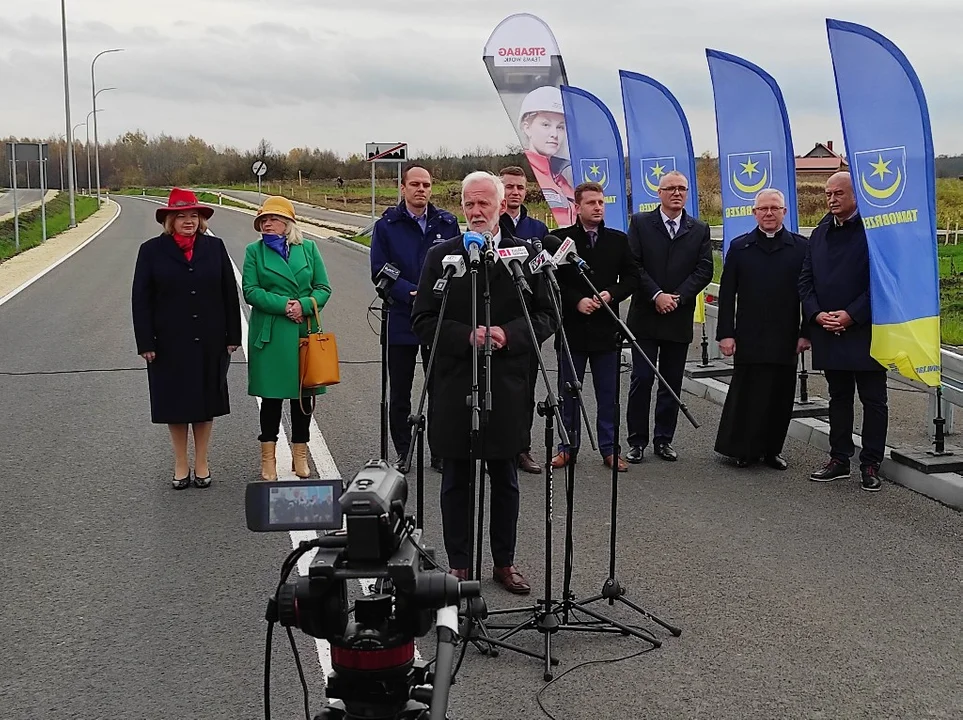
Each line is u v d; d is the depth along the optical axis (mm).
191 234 6531
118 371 10852
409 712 2656
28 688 3996
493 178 4754
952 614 4695
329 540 2508
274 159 86188
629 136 11188
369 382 10422
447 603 2428
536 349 4129
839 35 6648
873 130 6605
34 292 18719
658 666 4176
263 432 6820
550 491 4281
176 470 6727
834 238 6820
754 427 7160
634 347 4734
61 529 5898
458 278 4422
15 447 7742
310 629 2527
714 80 9508
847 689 3963
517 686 4008
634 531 5898
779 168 9391
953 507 6309
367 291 19000
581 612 4684
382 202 58219
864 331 6652
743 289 7141
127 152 116750
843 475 6980
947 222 27438
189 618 4668
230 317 6660
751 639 4430
